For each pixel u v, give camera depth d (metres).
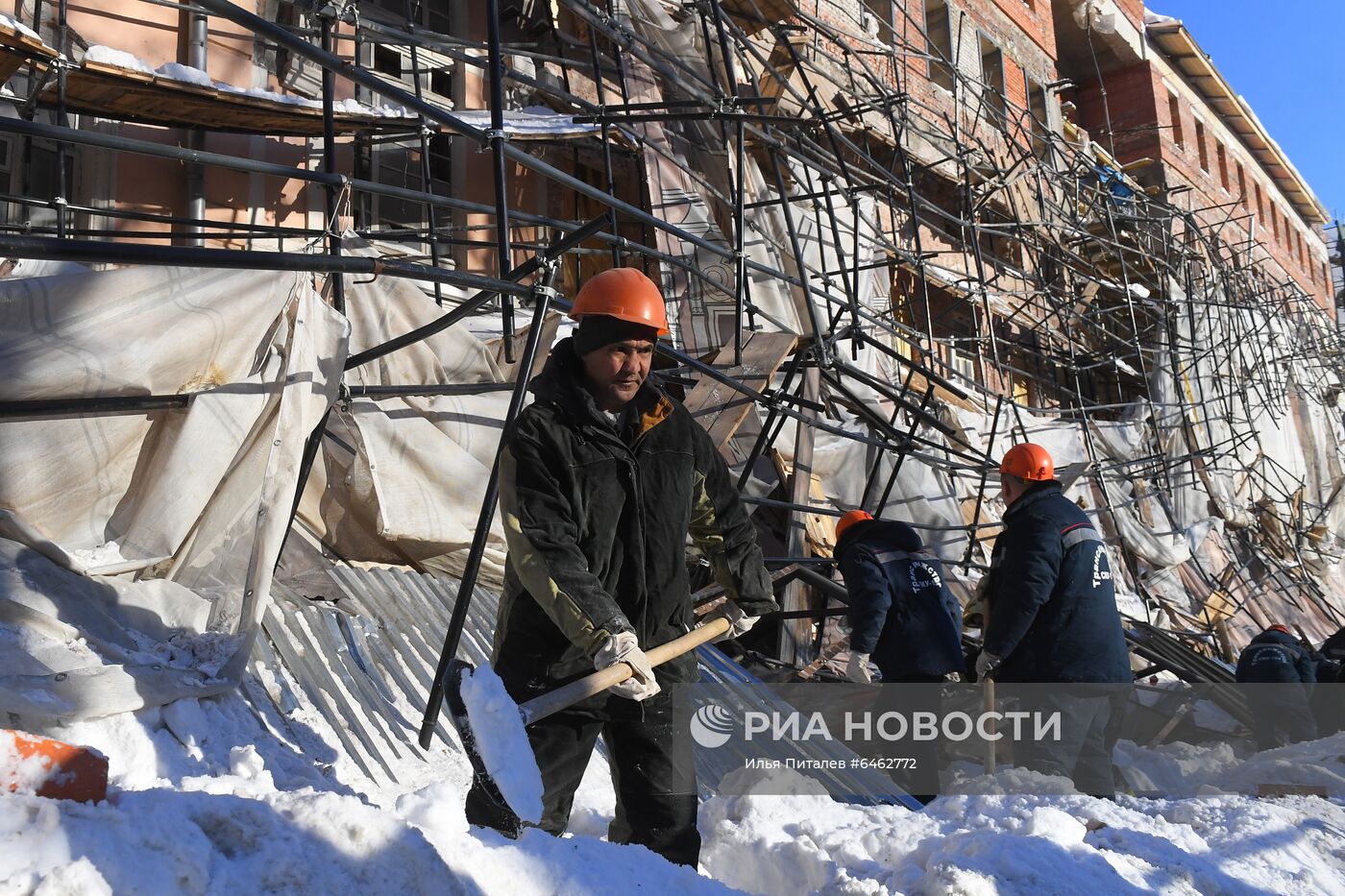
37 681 3.36
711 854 3.61
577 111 11.11
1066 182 17.77
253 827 1.74
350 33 9.51
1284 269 32.31
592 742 2.92
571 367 2.91
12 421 4.05
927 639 5.27
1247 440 19.22
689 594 3.02
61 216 6.62
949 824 3.74
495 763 2.36
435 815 2.14
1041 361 18.41
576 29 11.28
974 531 9.52
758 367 7.93
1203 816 4.32
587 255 11.43
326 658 4.63
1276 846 3.96
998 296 17.22
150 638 3.95
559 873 2.14
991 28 19.50
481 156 10.50
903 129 13.08
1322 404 23.89
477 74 10.61
